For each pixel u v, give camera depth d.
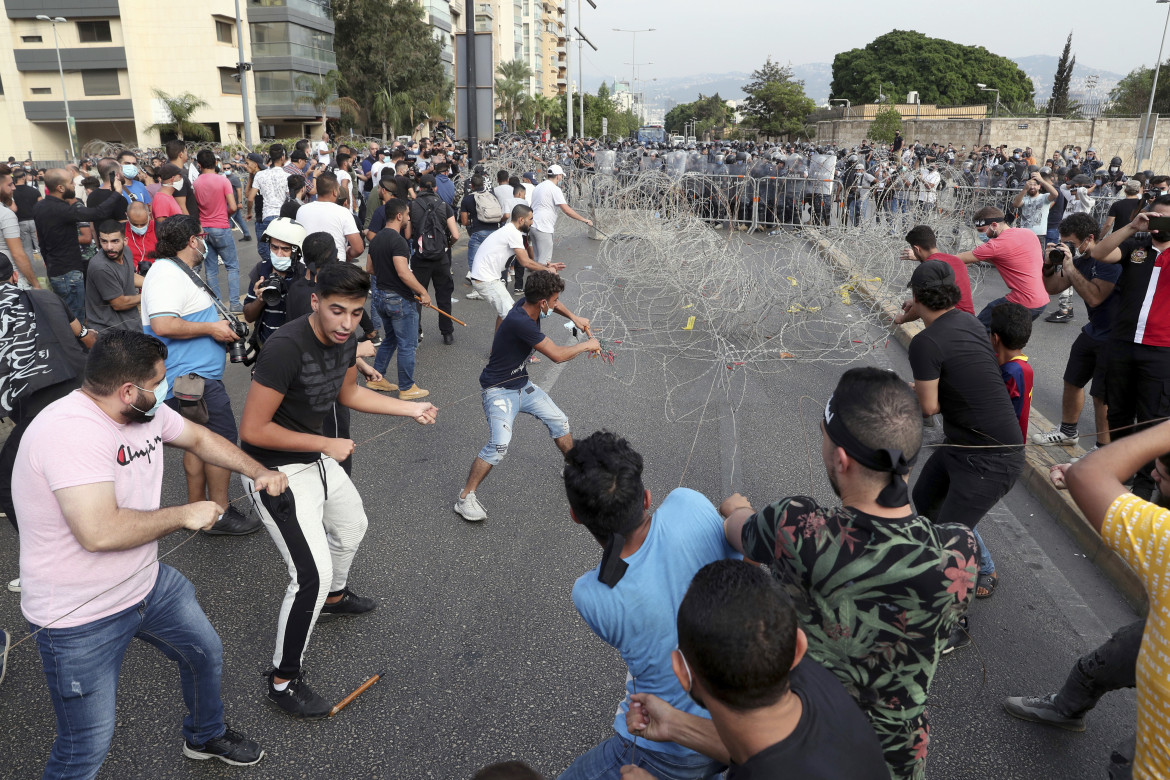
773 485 5.23
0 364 3.57
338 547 3.57
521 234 7.89
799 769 1.34
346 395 3.29
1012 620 3.81
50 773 2.44
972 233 11.74
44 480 2.21
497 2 96.06
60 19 48.34
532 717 3.14
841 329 8.79
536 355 8.21
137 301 6.09
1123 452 1.69
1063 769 2.89
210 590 4.00
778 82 71.81
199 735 2.82
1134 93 54.62
